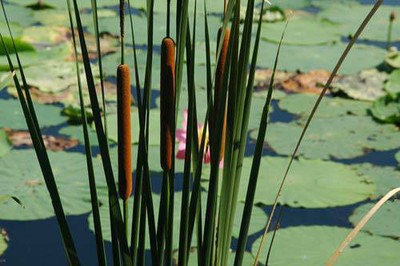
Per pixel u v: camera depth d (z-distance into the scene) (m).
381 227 3.54
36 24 6.29
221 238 1.73
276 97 5.07
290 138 4.45
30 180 3.77
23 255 3.30
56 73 5.06
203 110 4.75
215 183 1.65
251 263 3.22
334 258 1.80
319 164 4.12
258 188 3.84
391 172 4.10
